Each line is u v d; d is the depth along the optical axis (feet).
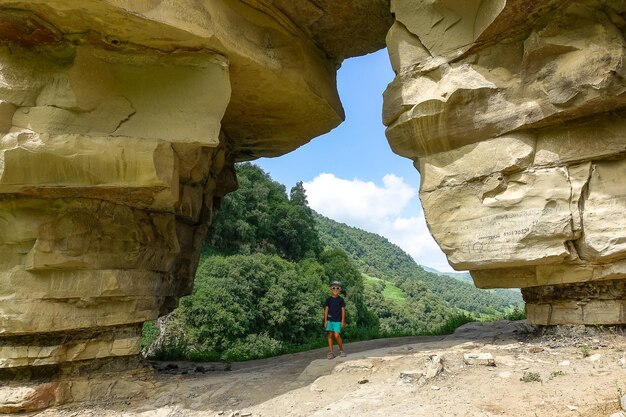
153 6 21.16
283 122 34.40
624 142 23.16
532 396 17.08
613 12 22.06
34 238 23.25
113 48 23.00
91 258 24.49
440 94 26.37
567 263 24.80
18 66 21.95
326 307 27.22
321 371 24.09
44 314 23.09
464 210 26.78
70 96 22.13
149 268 27.84
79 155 21.83
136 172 22.75
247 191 143.33
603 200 23.84
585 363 20.13
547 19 23.22
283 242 147.02
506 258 25.08
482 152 26.27
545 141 25.08
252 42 25.88
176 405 22.44
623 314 23.89
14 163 21.26
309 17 29.91
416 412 16.90
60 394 23.11
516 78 25.11
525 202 24.98
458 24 26.43
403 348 27.04
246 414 19.85
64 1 19.77
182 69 23.89
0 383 23.31
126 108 23.40
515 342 25.77
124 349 25.71
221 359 41.70
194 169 29.99
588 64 21.97
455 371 20.93
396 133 29.14
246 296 96.17
